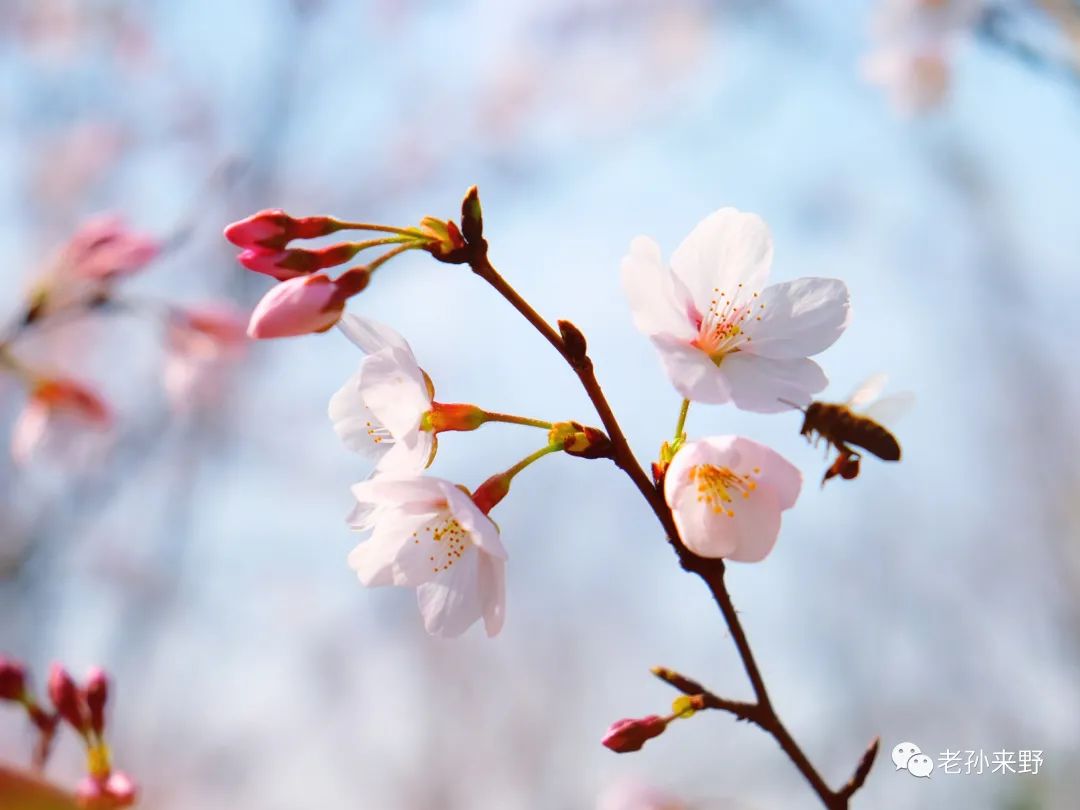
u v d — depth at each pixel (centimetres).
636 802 49
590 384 35
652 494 36
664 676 36
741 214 37
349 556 37
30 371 55
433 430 36
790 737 35
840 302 37
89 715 40
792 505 35
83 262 51
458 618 36
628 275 36
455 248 35
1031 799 100
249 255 36
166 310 57
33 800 35
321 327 36
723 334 37
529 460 36
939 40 75
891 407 39
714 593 35
